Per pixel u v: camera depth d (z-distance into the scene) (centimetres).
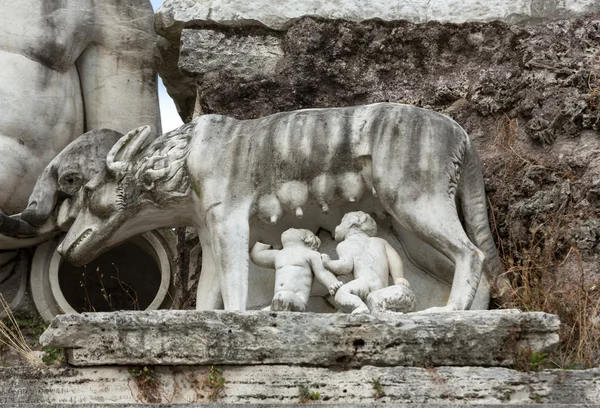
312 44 1028
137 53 1142
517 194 958
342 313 798
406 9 1031
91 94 1131
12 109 1078
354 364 776
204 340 782
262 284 923
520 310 822
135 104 1136
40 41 1099
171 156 916
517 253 942
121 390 786
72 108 1115
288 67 1026
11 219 1016
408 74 1021
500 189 963
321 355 777
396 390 767
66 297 1151
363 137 892
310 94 1020
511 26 1016
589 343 855
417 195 881
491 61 1011
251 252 898
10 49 1094
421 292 916
